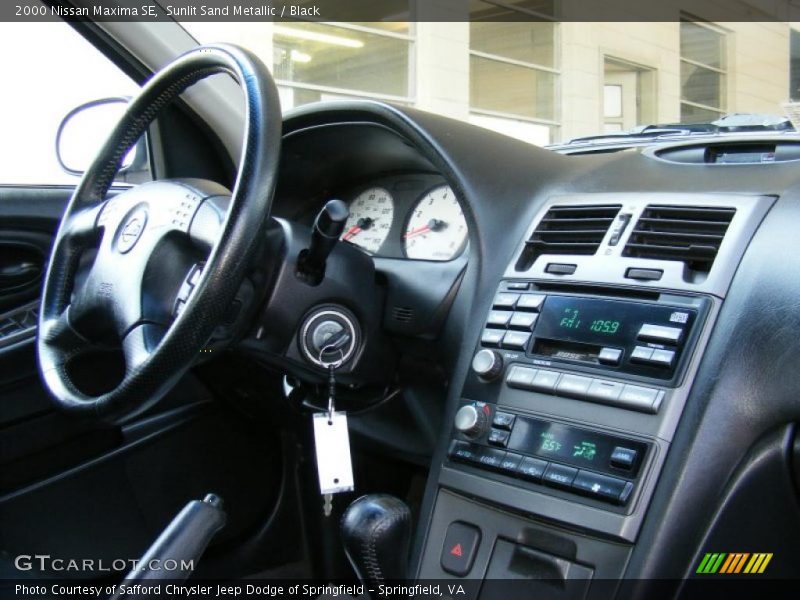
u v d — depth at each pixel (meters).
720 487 0.92
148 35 1.62
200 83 1.69
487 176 1.23
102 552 1.50
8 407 1.43
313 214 1.63
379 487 1.60
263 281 1.17
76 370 1.52
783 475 0.96
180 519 0.94
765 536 0.98
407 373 1.38
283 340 1.20
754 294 0.94
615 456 0.93
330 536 1.59
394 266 1.34
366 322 1.28
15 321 1.59
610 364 0.98
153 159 1.76
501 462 1.02
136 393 1.03
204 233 1.11
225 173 1.83
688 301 0.97
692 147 1.20
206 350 1.15
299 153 1.50
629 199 1.11
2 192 1.60
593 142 1.50
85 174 1.33
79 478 1.49
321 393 1.37
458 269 1.26
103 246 1.21
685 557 0.91
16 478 1.44
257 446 1.67
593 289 1.05
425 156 1.26
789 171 1.07
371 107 1.31
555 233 1.15
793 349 0.92
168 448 1.58
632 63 2.62
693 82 2.46
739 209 1.01
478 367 1.08
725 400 0.92
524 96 3.06
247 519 1.65
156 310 1.11
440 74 3.46
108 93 1.71
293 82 3.94
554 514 0.96
